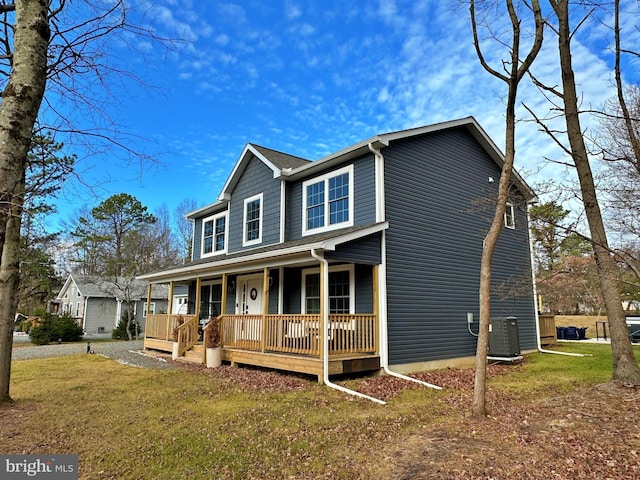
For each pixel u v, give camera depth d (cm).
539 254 1442
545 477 379
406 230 1043
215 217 1642
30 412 653
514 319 1189
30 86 480
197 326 1320
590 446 444
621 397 639
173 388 824
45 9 509
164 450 483
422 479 383
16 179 459
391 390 799
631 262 754
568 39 790
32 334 2273
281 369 973
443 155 1198
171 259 3956
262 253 986
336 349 876
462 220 1216
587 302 2266
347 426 566
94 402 715
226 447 491
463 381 905
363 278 1021
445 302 1115
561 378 935
